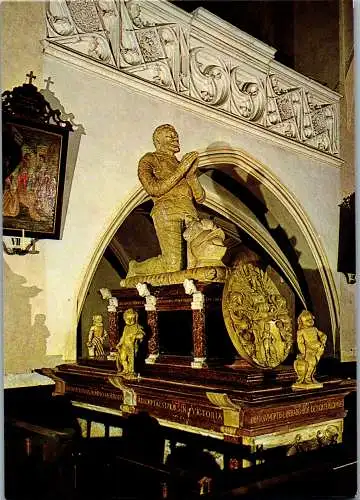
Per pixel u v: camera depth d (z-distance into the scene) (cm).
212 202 771
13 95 439
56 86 500
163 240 439
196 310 386
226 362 389
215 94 666
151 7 598
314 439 356
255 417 323
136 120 568
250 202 816
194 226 416
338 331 830
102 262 834
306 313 353
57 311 486
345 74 873
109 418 435
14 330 454
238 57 702
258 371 347
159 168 456
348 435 441
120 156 548
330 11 890
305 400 341
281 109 764
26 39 478
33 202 458
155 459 391
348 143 873
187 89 630
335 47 883
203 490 296
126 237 801
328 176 841
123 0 571
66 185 503
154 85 584
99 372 429
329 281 821
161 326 442
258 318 354
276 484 281
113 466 371
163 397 383
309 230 793
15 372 452
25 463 371
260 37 954
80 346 697
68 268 498
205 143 645
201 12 640
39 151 453
